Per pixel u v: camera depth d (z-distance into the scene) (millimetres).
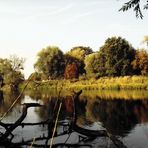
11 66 101562
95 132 19453
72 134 21422
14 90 95875
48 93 71625
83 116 30984
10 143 19469
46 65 112188
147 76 85812
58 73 112875
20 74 101750
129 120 27609
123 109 35781
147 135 21000
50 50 113750
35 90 88188
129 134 21547
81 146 18281
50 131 21547
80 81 88812
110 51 91750
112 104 41719
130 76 86125
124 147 17281
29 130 23391
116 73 92375
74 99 20641
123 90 73438
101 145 18312
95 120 28266
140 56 89125
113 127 24453
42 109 38000
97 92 68375
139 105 39250
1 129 24266
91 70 95750
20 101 50531
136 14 11188
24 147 18609
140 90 71000
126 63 90375
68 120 27719
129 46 92062
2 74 102312
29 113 34312
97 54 95500
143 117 29078
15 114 33250
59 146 18625
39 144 19188
